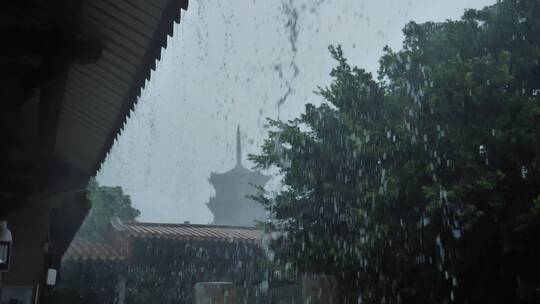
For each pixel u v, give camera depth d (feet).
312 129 29.99
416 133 22.33
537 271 19.39
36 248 25.68
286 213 29.30
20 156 19.43
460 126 21.45
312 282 32.76
